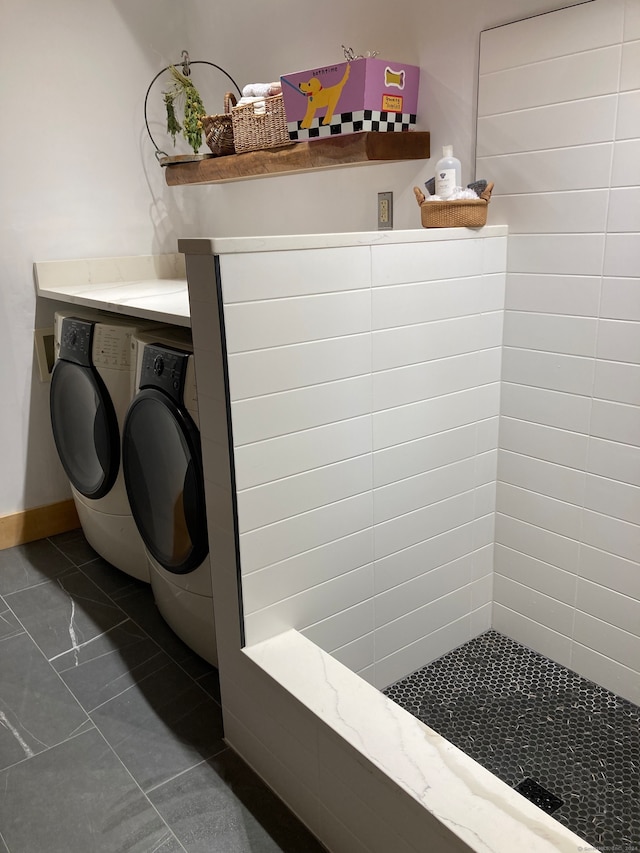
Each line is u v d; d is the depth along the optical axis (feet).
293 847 4.58
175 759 5.35
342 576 5.56
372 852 4.13
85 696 6.05
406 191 6.54
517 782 5.05
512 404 6.31
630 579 5.72
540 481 6.26
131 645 6.75
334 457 5.20
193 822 4.78
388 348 5.32
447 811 3.51
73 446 7.97
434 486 6.08
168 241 9.60
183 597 6.25
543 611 6.58
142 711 5.86
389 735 4.08
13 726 5.71
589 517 5.92
